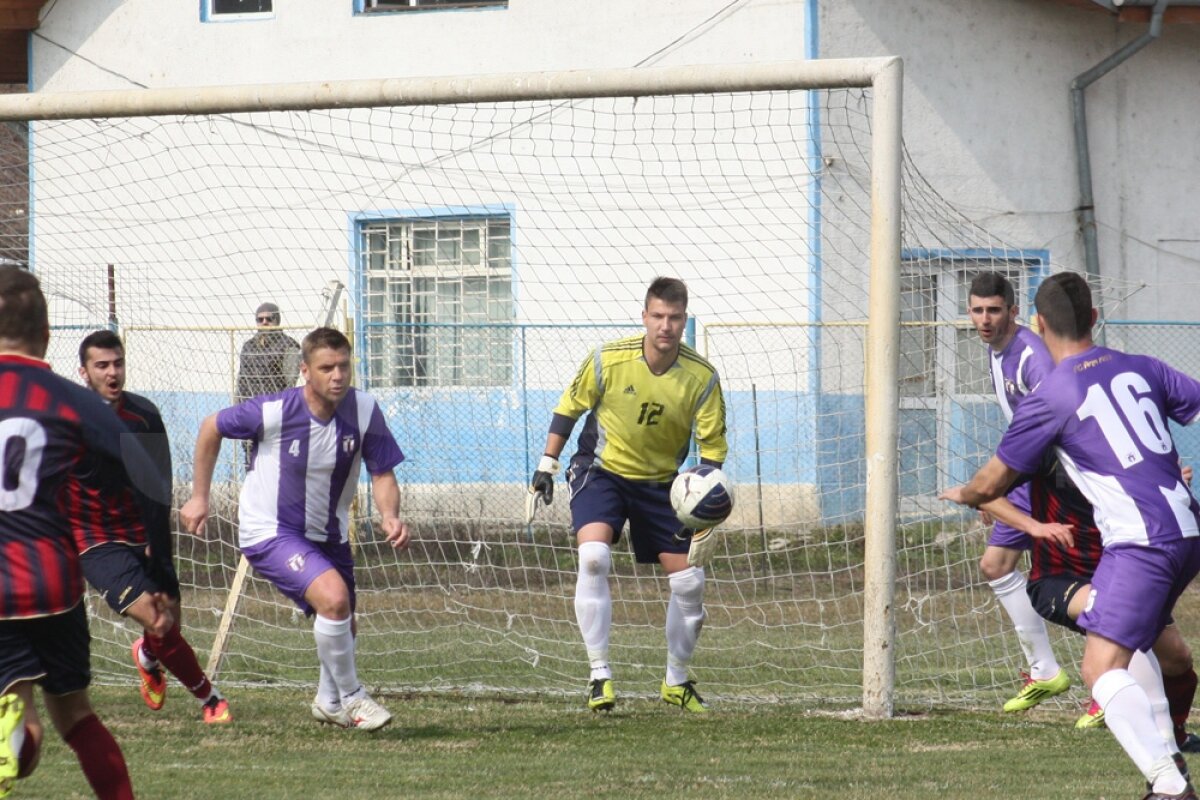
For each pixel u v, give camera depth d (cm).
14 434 1392
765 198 4944
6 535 1397
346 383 2205
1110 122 5634
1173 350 5628
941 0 5388
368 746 2145
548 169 5188
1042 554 1967
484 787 1802
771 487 4259
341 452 2241
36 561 1395
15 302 1434
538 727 2342
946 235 3709
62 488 1465
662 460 2498
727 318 4991
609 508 2497
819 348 4584
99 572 2041
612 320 5094
